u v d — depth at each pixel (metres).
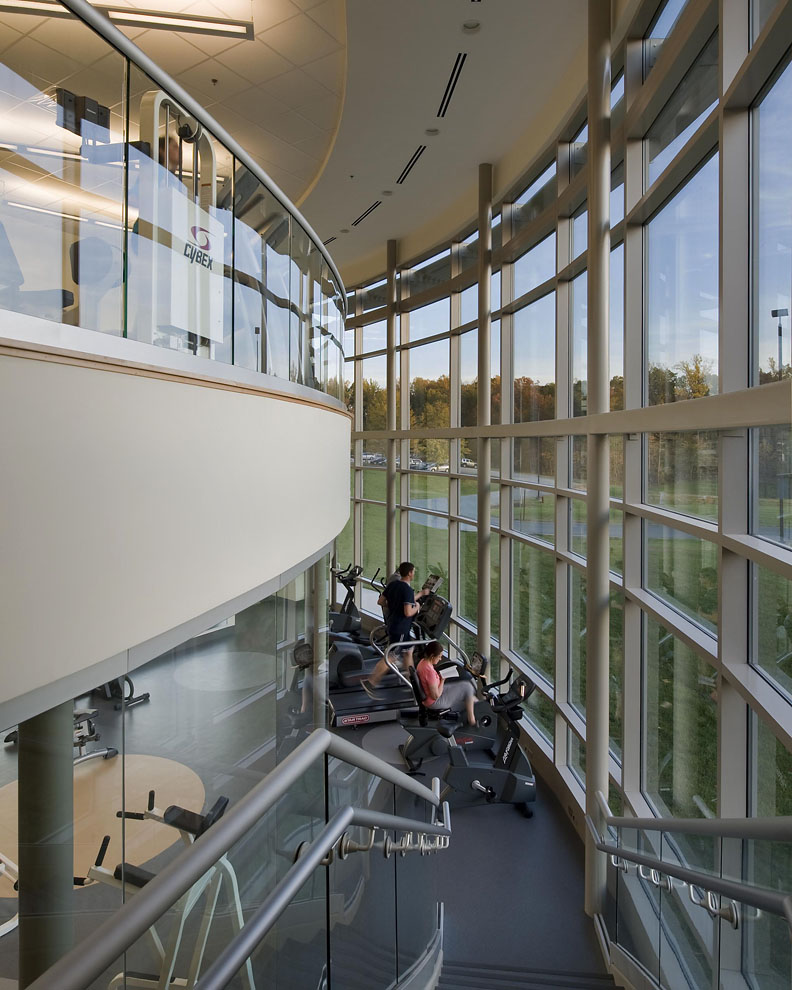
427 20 6.71
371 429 15.55
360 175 10.75
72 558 1.95
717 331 4.51
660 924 3.91
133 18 6.93
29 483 1.81
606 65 5.86
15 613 1.77
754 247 3.85
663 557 5.45
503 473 10.02
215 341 2.94
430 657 8.28
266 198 3.54
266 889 2.11
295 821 2.34
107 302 2.21
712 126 4.20
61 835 2.05
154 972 1.47
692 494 4.82
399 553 14.44
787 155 3.46
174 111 2.59
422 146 9.65
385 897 3.38
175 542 2.45
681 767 5.07
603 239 5.82
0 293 1.83
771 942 2.37
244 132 9.70
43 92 1.98
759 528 3.89
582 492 7.30
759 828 2.11
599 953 5.21
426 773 7.95
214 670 2.99
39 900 1.98
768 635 3.80
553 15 6.62
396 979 3.58
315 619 5.02
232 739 3.14
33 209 1.94
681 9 5.18
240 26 7.01
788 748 3.16
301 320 4.20
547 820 7.06
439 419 12.77
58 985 1.11
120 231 2.28
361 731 9.03
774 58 3.44
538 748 8.23
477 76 7.76
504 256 9.95
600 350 5.85
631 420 5.09
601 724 5.83
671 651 5.29
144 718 2.44
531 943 5.32
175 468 2.46
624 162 6.04
